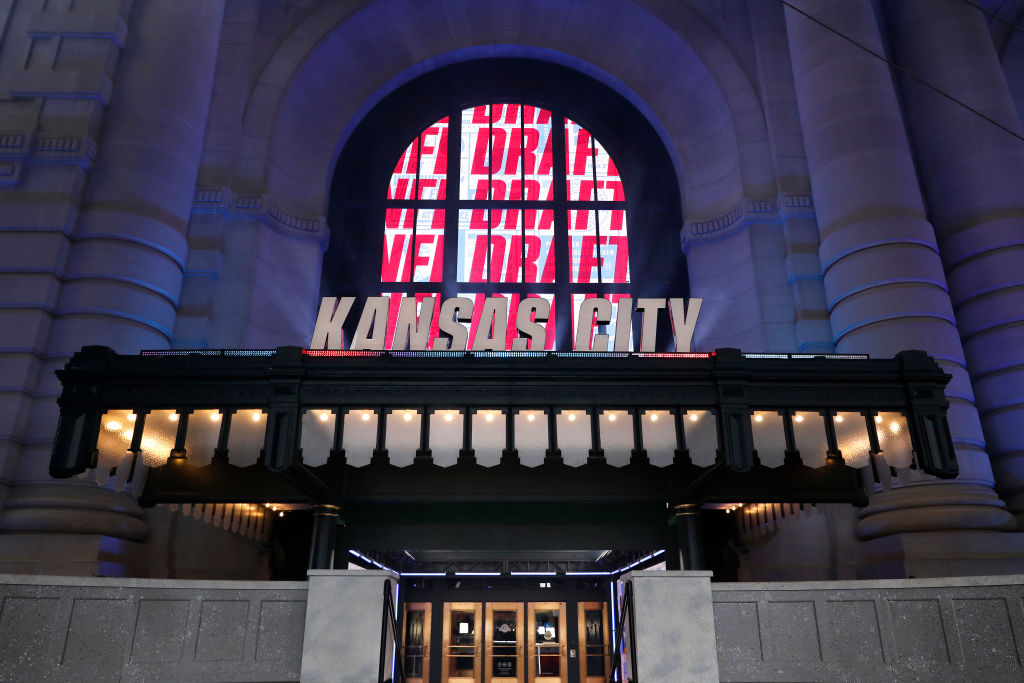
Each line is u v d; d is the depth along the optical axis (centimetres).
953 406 1652
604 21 2466
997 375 1794
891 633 895
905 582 916
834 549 1686
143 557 1614
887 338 1712
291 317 2084
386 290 2305
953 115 2042
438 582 2011
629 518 1602
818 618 901
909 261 1761
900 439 1224
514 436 1198
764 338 1991
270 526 1731
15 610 856
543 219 2422
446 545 1588
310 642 862
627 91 2530
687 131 2428
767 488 1485
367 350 1300
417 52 2516
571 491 1497
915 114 2152
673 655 851
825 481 1480
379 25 2411
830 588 913
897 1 2294
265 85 2228
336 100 2422
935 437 1195
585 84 2600
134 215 1750
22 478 1511
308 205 2244
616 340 1354
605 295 2338
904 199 1831
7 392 1546
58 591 870
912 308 1720
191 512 1525
